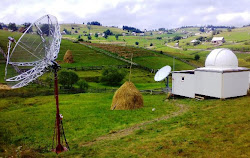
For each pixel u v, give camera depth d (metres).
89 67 72.38
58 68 16.80
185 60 95.25
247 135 15.84
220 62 32.19
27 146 18.53
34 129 23.17
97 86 54.84
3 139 20.36
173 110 27.56
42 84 49.75
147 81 61.34
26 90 45.41
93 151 16.11
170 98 36.41
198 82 32.81
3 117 28.19
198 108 26.53
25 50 16.73
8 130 22.98
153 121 23.45
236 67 32.66
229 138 15.73
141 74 69.25
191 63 91.38
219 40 170.75
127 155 14.85
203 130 18.02
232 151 13.84
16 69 16.56
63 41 112.94
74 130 22.14
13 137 20.89
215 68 32.03
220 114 22.05
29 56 16.83
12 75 16.22
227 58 32.19
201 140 15.95
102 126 22.89
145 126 21.59
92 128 22.42
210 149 14.47
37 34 16.98
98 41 175.62
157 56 96.25
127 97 30.17
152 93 44.09
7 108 34.16
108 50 99.31
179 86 36.16
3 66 58.28
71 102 36.66
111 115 26.89
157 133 18.84
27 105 35.81
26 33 16.92
